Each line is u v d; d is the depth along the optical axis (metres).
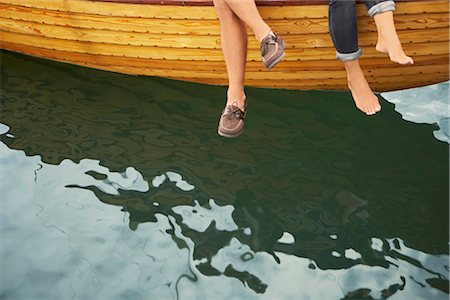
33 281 1.91
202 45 2.57
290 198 2.21
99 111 2.76
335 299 1.79
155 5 2.51
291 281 1.86
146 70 2.88
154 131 2.61
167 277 1.90
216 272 1.91
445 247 1.96
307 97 2.73
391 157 2.40
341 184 2.27
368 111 2.24
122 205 2.21
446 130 2.53
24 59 3.21
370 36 2.25
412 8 2.17
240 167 2.38
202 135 2.57
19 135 2.62
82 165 2.43
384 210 2.14
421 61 2.37
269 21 2.32
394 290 1.81
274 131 2.57
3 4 2.92
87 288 1.88
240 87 2.24
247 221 2.11
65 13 2.77
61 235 2.09
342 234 2.04
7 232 2.11
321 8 2.26
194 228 2.09
